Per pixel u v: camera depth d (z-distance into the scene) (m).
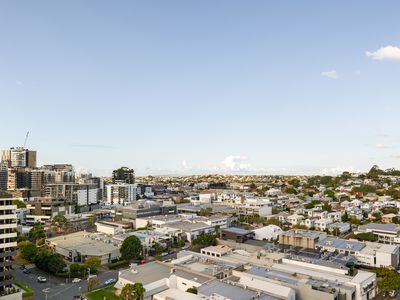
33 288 158.12
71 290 155.25
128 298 128.50
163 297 129.75
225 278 145.88
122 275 153.50
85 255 198.00
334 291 132.00
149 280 146.00
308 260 172.50
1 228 142.88
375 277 155.00
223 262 168.50
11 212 146.12
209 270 155.50
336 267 160.50
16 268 189.88
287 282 139.12
